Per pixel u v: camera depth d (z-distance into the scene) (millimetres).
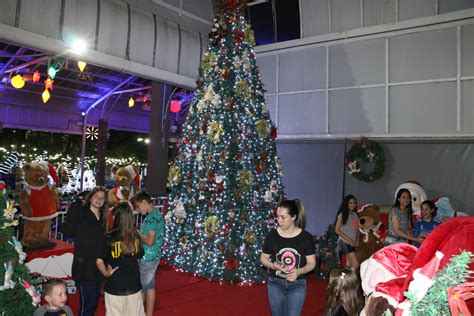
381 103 9461
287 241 3682
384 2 9430
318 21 10492
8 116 15289
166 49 10000
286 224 3668
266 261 3713
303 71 10672
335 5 10141
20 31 7281
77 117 17406
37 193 5852
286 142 10922
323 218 10172
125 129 19359
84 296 4273
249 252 7234
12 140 20688
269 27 11406
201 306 5797
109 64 8766
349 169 9609
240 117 7648
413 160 9023
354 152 9523
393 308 1620
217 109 7621
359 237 6895
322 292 6633
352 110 9859
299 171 10625
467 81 8430
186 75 10508
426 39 8906
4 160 19609
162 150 10609
